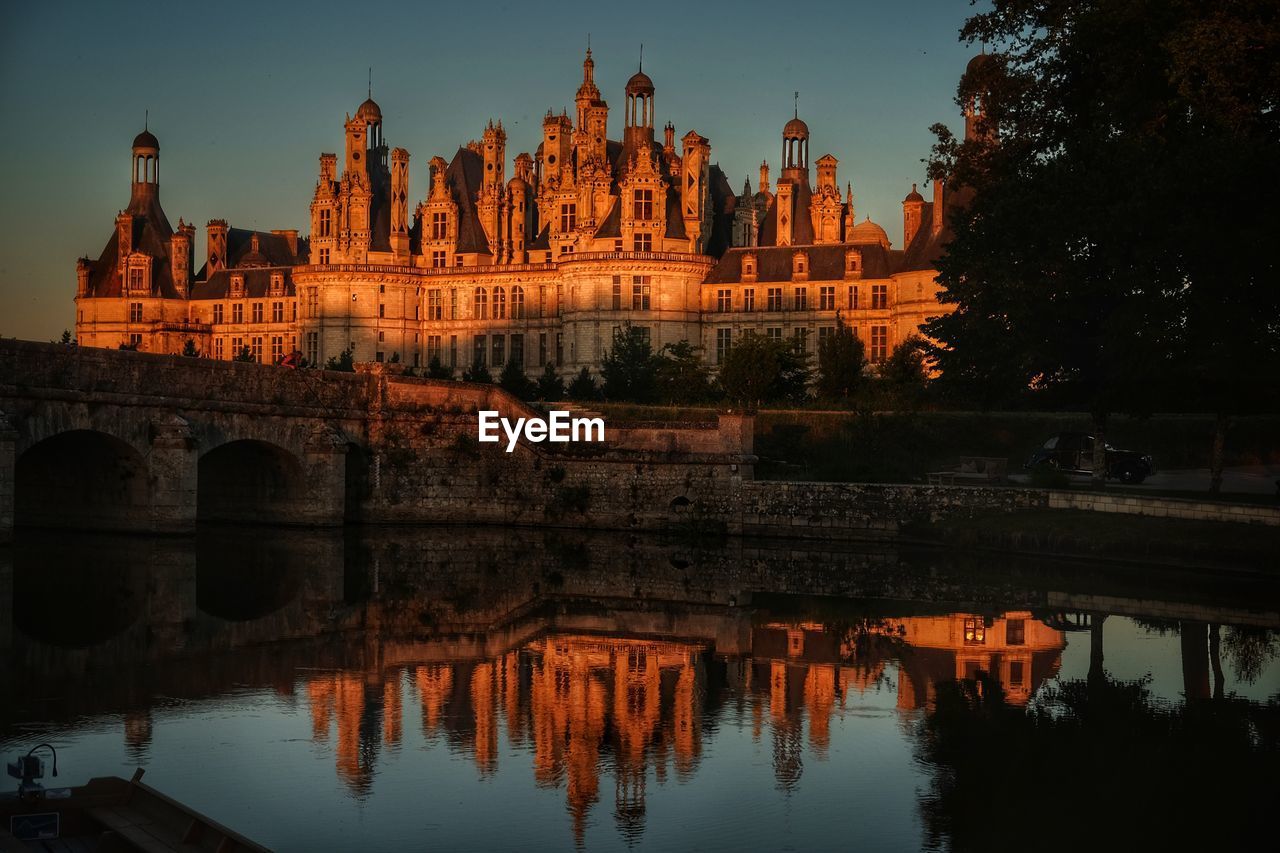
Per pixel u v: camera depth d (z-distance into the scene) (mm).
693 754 28328
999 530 59844
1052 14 62625
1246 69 50906
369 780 26250
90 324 175250
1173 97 57625
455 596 47938
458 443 74312
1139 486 65312
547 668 36250
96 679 33656
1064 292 57125
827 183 138375
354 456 72875
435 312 150125
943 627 41875
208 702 31688
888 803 25234
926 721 30844
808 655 37938
